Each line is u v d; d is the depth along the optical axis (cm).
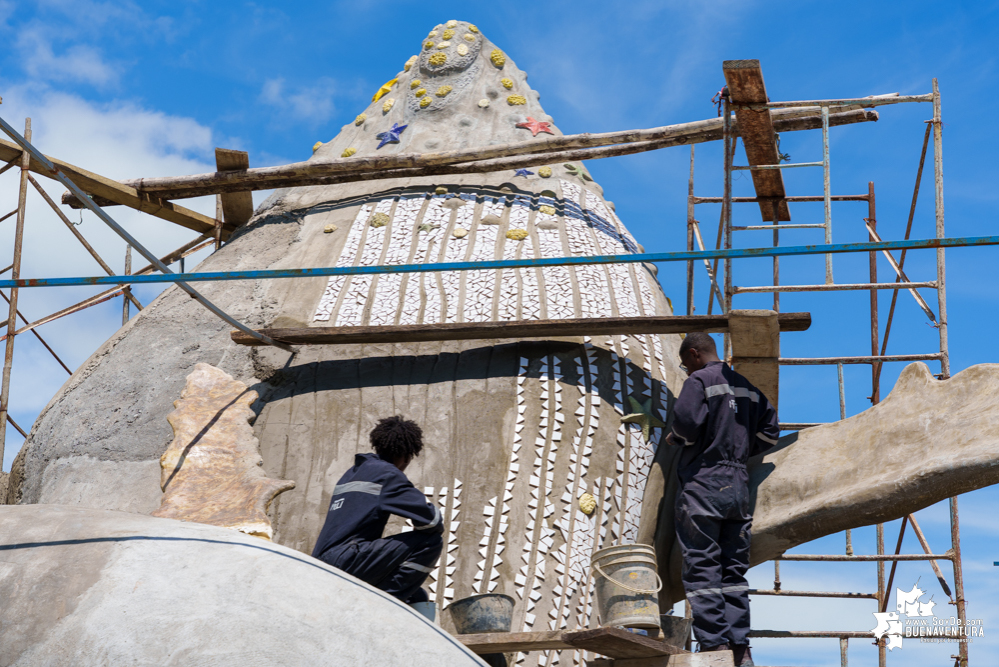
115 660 317
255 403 661
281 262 807
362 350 690
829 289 672
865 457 538
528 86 1045
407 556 418
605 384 666
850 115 799
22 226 767
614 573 440
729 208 684
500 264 483
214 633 325
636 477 630
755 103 702
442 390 657
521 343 682
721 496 491
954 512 666
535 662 553
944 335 661
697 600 475
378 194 874
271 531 515
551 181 886
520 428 632
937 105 679
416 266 489
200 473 580
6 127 441
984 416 497
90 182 887
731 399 513
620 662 413
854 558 682
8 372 718
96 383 732
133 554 357
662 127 830
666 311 795
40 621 331
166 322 770
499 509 597
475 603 444
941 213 668
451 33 1051
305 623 335
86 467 659
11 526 377
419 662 330
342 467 618
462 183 876
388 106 1031
